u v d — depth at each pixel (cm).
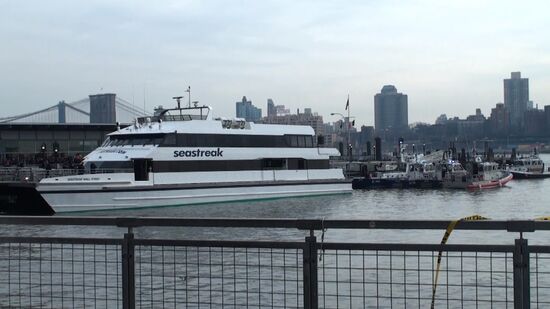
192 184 5003
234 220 698
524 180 10856
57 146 7225
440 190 7975
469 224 652
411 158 12162
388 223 668
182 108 5306
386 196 6894
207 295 1105
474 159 11931
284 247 698
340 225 677
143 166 4769
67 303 1046
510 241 2456
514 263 649
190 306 1049
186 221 712
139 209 4712
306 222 687
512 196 6919
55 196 4403
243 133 5397
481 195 7088
